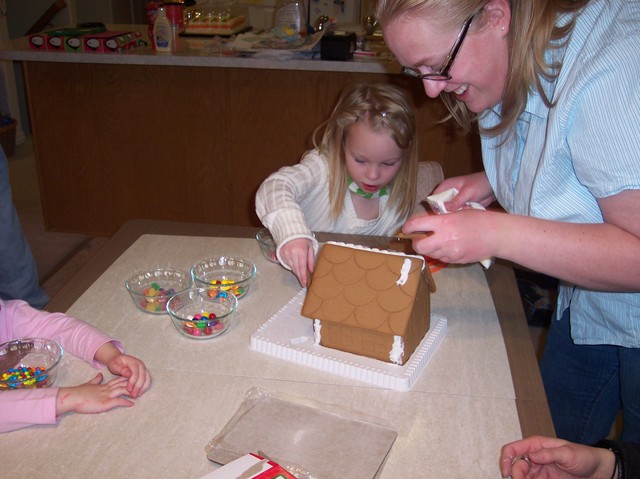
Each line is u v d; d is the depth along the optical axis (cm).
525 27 99
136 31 343
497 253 106
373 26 313
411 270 114
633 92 92
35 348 118
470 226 105
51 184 332
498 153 132
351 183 182
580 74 97
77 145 321
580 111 97
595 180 97
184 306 131
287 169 175
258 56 284
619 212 97
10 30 468
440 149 297
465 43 101
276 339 120
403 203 186
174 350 120
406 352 113
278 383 111
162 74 301
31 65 306
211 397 108
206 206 328
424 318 121
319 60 279
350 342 116
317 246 147
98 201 333
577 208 111
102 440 98
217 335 124
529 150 116
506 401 108
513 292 142
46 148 324
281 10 301
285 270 148
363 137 167
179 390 109
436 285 144
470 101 114
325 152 182
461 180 147
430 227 106
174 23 310
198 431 100
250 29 328
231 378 112
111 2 506
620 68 93
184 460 95
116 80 305
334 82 293
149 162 321
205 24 313
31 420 100
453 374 115
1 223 182
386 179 176
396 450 97
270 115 303
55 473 92
